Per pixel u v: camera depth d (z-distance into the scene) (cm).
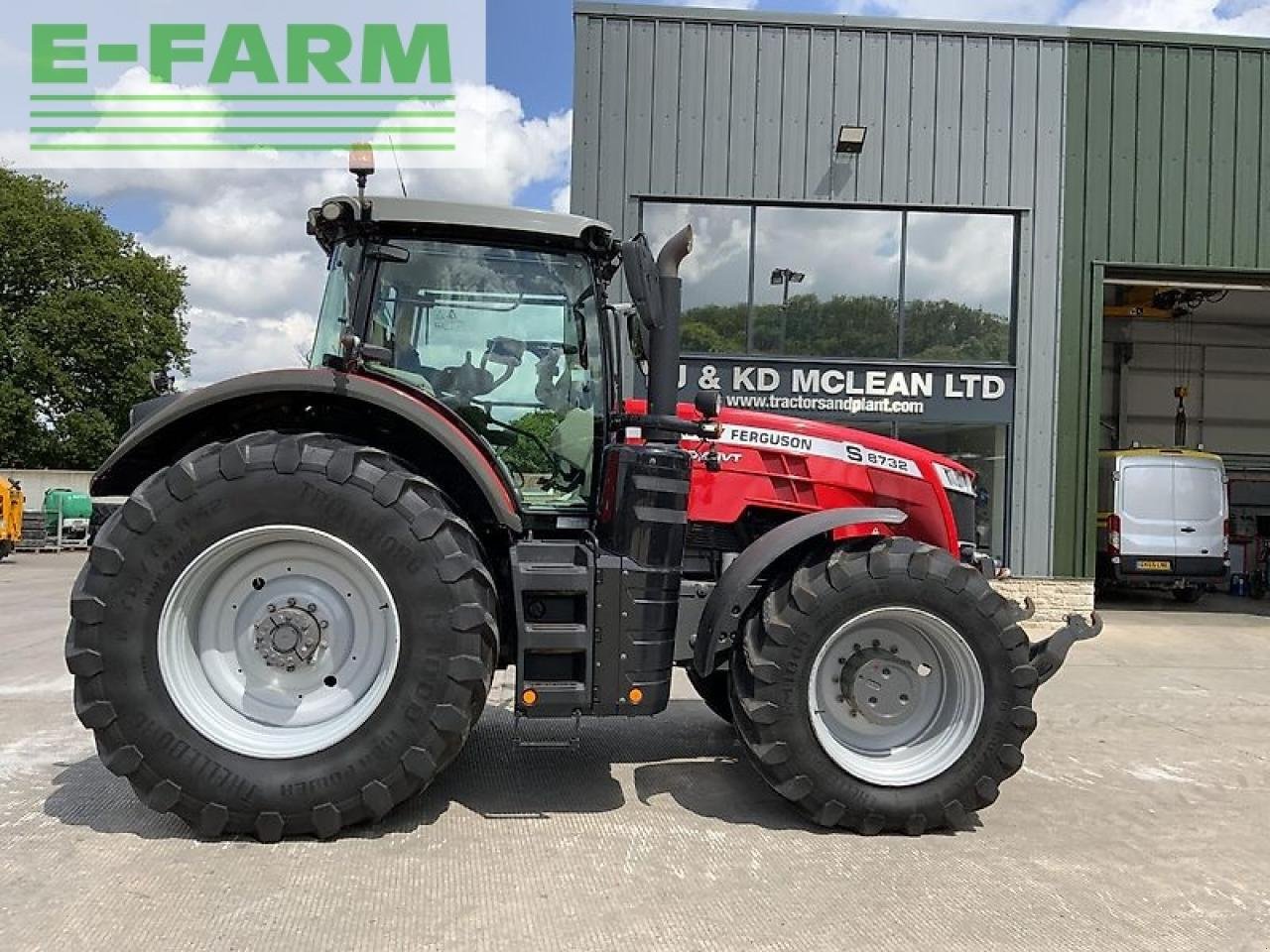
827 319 1014
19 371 2706
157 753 334
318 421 385
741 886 317
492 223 394
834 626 368
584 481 413
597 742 493
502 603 388
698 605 404
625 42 981
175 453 388
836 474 439
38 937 268
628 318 450
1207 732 564
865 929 288
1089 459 1030
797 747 364
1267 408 1775
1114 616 1148
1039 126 1016
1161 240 1034
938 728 385
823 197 1001
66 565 1647
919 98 1005
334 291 411
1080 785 448
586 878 319
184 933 272
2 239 2723
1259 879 337
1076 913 304
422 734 342
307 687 358
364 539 343
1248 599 1393
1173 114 1031
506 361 409
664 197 991
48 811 368
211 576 351
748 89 992
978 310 1027
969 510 485
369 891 304
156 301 3016
